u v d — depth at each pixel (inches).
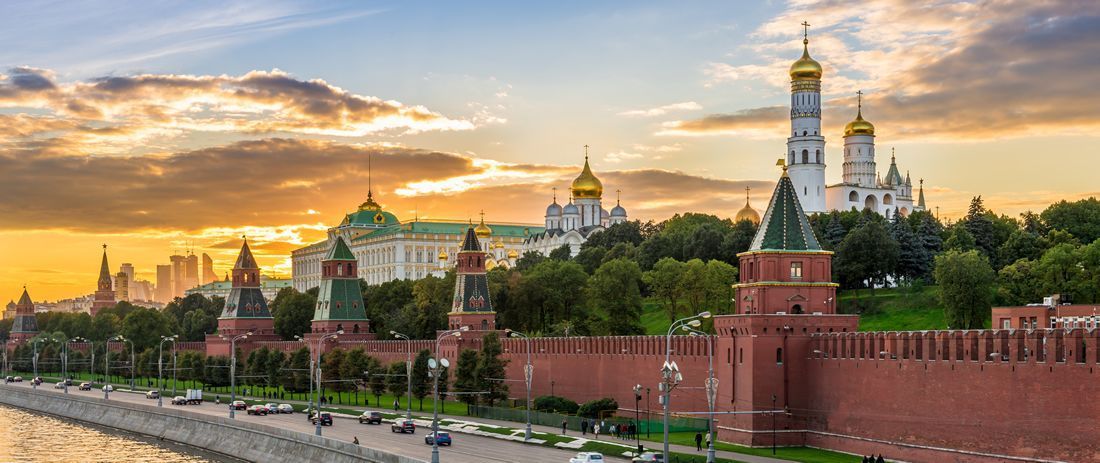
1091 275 7549.2
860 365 5398.6
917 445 5034.5
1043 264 7691.9
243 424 7007.9
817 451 5516.7
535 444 5940.0
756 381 5718.5
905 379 5128.0
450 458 5310.0
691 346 6417.3
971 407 4781.0
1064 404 4382.4
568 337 7770.7
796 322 5782.5
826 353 5654.5
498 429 6505.9
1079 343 4352.9
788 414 5733.3
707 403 6200.8
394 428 6707.7
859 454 5354.3
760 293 5821.9
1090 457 4271.7
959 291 7834.6
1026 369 4542.3
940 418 4931.1
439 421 7126.0
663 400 4158.5
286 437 6358.3
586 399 7504.9
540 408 7199.8
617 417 6776.6
